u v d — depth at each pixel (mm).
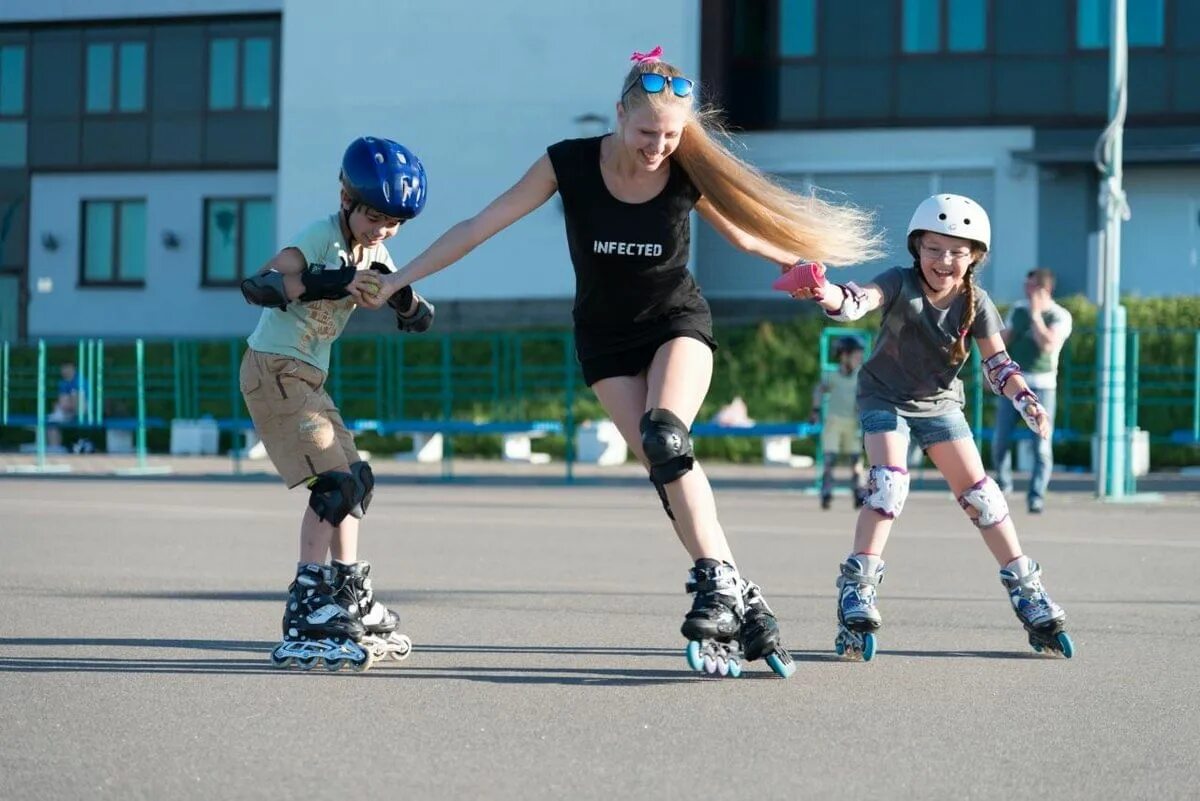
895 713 14156
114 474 57250
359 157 15648
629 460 66188
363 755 12320
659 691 15102
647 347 15391
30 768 11820
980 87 79312
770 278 81125
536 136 81250
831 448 41438
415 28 82500
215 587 23328
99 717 13695
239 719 13664
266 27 95250
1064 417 59781
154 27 96688
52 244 98000
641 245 14992
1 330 100062
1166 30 77938
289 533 33062
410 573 25797
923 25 79875
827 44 80812
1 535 32094
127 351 77562
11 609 20609
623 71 80188
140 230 97625
